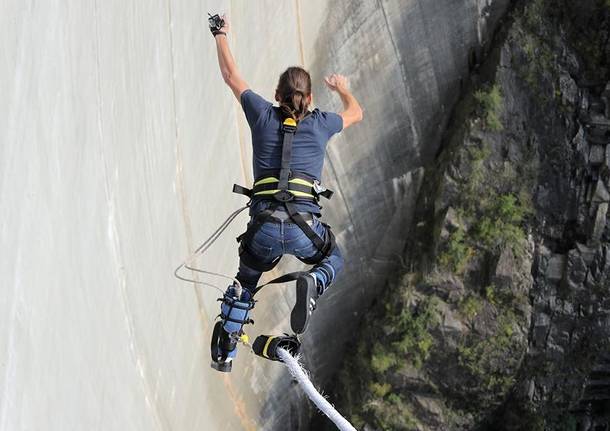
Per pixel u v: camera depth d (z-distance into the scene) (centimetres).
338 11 3431
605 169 3888
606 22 3762
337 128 1212
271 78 3198
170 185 2533
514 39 3772
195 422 3036
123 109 2172
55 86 1745
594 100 3862
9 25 1524
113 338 2145
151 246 2409
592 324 3938
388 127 3838
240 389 3528
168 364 2645
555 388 3994
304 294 1159
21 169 1570
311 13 3331
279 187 1153
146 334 2412
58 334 1767
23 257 1577
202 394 3075
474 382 3925
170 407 2720
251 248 1198
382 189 3941
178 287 2664
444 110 3953
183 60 2577
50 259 1711
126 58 2184
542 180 3866
